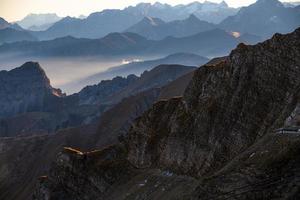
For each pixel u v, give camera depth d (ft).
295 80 373.40
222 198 269.23
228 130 403.34
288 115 343.26
